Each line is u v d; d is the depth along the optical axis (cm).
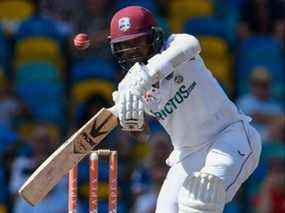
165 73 1908
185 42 1923
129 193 3588
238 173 1988
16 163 3556
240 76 4412
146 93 1978
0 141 3672
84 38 2050
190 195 1938
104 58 4159
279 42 4569
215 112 2003
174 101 1992
